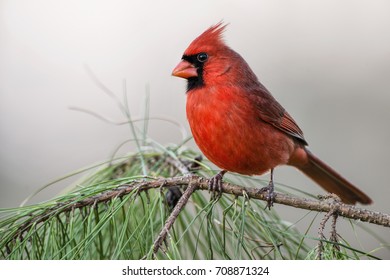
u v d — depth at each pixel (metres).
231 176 7.38
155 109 11.30
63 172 10.82
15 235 4.61
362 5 11.47
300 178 9.77
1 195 10.38
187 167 6.10
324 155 10.45
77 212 5.08
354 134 10.52
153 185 4.98
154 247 4.45
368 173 10.19
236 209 5.15
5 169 10.69
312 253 4.38
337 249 4.37
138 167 6.15
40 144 11.05
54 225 4.60
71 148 11.06
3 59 11.59
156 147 6.46
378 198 10.02
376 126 10.53
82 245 4.46
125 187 4.91
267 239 5.28
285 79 11.12
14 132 11.13
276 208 9.01
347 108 10.76
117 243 4.55
